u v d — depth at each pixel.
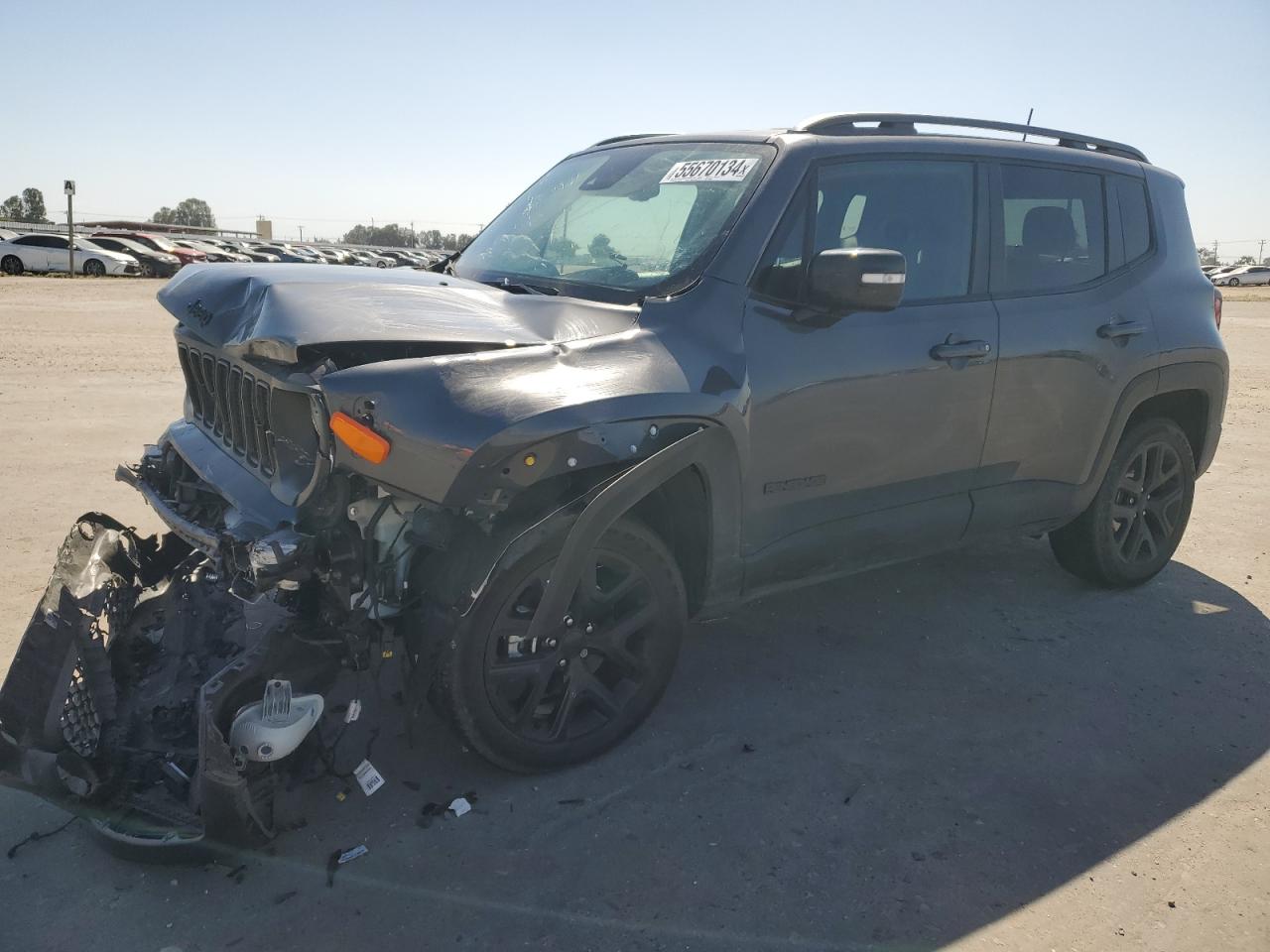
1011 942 2.48
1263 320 23.62
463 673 2.79
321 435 2.69
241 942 2.37
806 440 3.34
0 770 2.66
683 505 3.22
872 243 3.58
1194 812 3.05
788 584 3.54
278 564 2.61
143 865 2.62
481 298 3.18
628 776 3.11
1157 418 4.68
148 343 12.79
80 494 5.58
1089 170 4.35
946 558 5.20
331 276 3.23
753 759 3.24
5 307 17.44
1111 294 4.30
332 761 2.91
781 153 3.45
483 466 2.59
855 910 2.56
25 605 4.02
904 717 3.55
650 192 3.75
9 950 2.31
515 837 2.79
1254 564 5.29
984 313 3.80
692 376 3.01
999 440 3.94
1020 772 3.24
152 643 3.08
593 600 3.04
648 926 2.48
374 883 2.59
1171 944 2.50
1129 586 4.83
